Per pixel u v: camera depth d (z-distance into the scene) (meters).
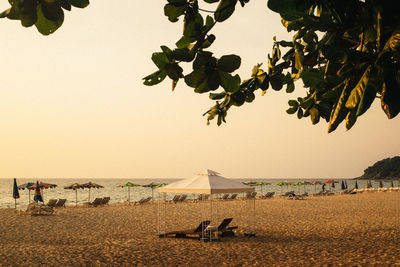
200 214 21.45
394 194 44.03
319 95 1.69
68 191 84.88
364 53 1.28
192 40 1.32
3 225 16.55
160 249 10.67
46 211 21.39
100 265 8.73
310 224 16.22
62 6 1.06
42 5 1.04
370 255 9.42
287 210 23.55
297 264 8.58
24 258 9.51
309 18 1.33
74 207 28.19
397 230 13.95
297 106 2.19
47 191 83.56
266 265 8.54
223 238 12.63
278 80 2.03
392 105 1.15
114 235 13.53
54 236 13.35
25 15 1.03
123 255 9.84
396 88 1.14
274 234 13.48
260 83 2.03
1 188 108.56
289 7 1.30
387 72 1.15
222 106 2.12
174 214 21.61
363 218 18.27
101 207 28.00
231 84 1.34
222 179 12.75
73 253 10.12
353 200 33.47
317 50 1.55
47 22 1.06
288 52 1.92
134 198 54.19
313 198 38.06
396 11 1.11
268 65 2.00
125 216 20.48
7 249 10.77
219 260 9.14
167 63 1.32
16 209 23.47
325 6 1.32
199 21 1.30
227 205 28.75
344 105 1.29
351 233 13.39
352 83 1.29
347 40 1.36
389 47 1.09
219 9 1.29
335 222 16.80
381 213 20.80
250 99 2.11
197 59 1.31
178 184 12.60
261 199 37.41
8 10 1.02
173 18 1.29
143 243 11.71
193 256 9.65
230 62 1.31
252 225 16.12
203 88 1.34
